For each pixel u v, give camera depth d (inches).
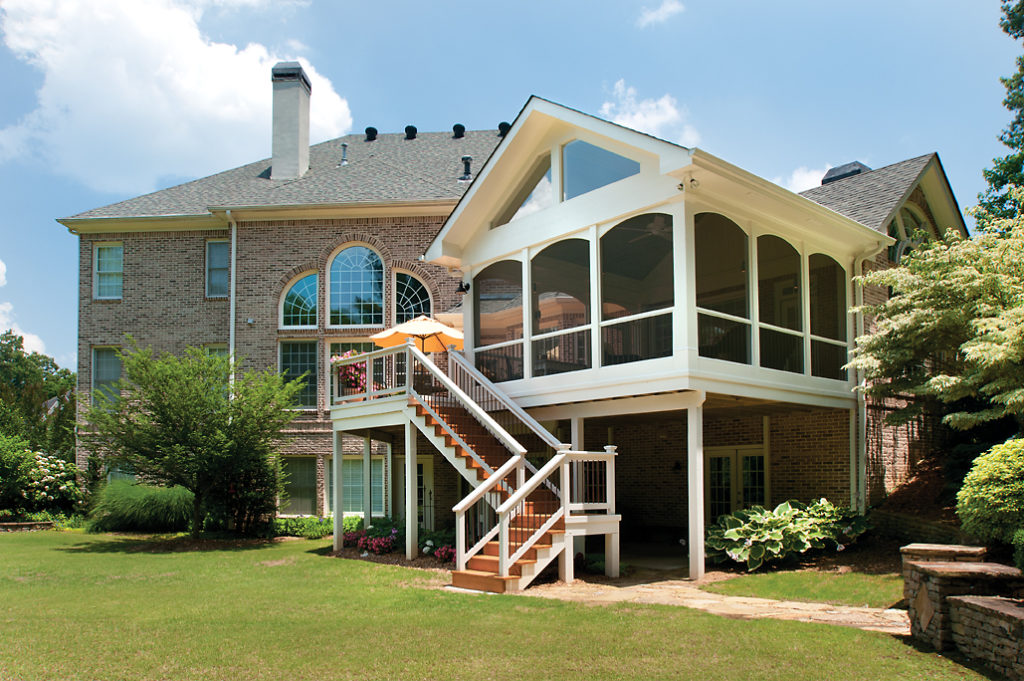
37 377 2588.6
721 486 669.9
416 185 906.1
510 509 398.3
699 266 479.5
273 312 863.7
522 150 581.6
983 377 445.1
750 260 506.0
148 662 252.8
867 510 566.9
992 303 458.6
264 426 698.8
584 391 510.6
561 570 434.0
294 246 871.1
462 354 693.3
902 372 531.2
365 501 656.4
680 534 666.2
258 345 861.2
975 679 233.5
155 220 887.1
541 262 565.6
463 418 560.4
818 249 569.9
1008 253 471.5
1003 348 394.9
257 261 872.9
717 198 481.4
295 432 848.9
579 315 529.7
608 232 513.7
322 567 499.2
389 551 567.2
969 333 467.5
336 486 615.5
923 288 485.4
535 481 417.7
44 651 268.1
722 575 459.5
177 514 797.9
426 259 650.8
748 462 650.8
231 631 298.0
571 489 504.1
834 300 593.0
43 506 903.7
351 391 639.8
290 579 444.1
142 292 897.5
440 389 579.2
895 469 610.9
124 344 890.1
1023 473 283.7
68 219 898.1
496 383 591.8
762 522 484.4
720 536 489.1
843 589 396.8
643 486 728.3
